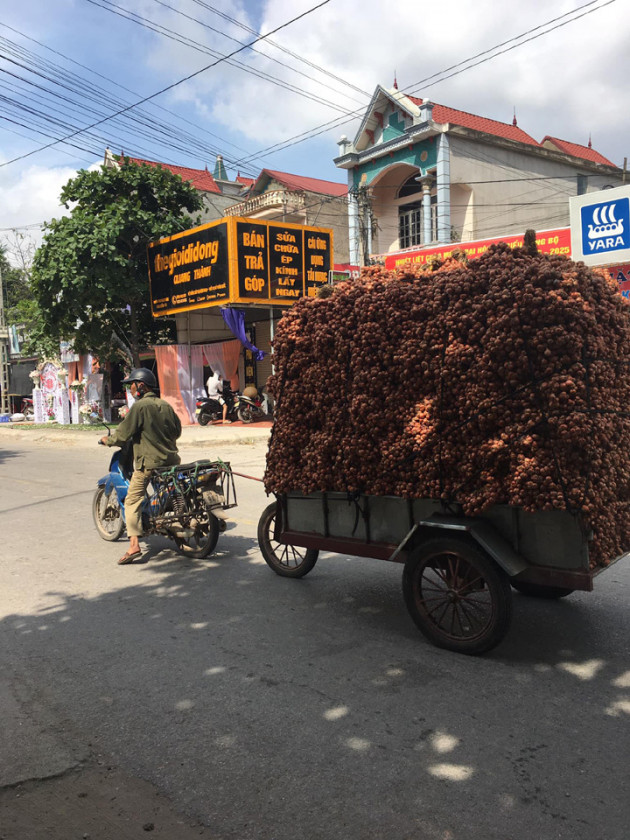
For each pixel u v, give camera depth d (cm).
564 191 2488
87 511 848
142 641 419
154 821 245
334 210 3009
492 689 343
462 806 248
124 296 2022
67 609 483
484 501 373
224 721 315
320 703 331
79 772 277
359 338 440
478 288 382
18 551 651
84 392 2370
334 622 446
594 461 345
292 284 1905
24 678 369
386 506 437
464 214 2230
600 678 353
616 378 390
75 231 1911
